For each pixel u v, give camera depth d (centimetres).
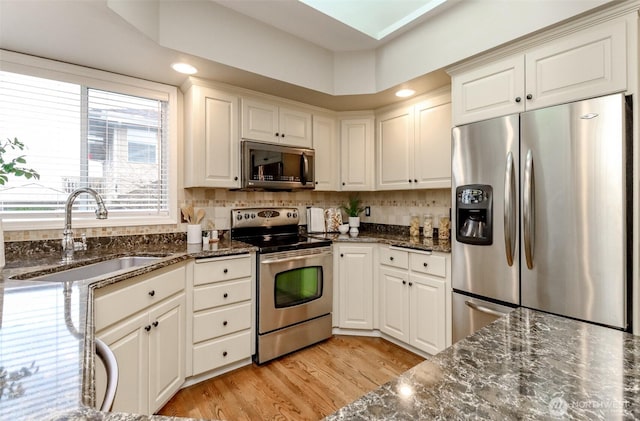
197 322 211
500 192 191
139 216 244
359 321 284
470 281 207
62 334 80
